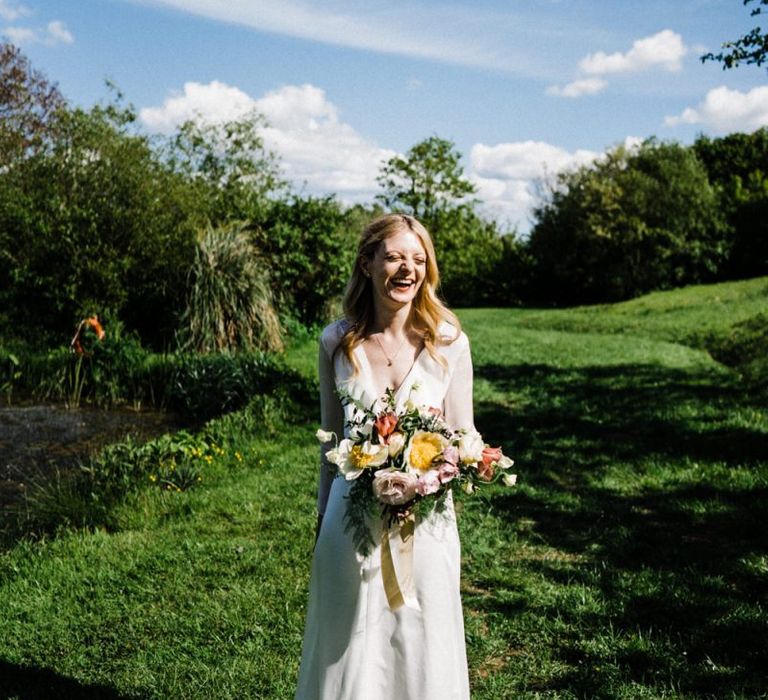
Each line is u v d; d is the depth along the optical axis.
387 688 2.46
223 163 21.31
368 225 2.62
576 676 3.60
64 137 14.47
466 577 4.84
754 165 45.84
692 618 4.15
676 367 13.09
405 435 2.37
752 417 8.72
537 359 14.55
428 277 2.62
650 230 32.09
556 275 36.53
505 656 3.84
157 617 4.14
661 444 7.93
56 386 10.73
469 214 42.31
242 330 12.77
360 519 2.42
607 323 22.89
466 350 2.65
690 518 5.79
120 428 9.15
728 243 32.38
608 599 4.40
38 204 13.55
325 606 2.52
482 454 2.39
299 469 7.04
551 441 8.16
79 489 6.45
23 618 4.14
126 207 13.65
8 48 17.73
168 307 13.58
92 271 13.04
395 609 2.43
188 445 7.36
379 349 2.63
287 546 5.16
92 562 4.89
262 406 9.04
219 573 4.73
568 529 5.68
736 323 17.98
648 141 33.97
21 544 5.21
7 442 8.48
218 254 13.07
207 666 3.64
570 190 35.53
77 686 3.46
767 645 3.83
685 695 3.41
